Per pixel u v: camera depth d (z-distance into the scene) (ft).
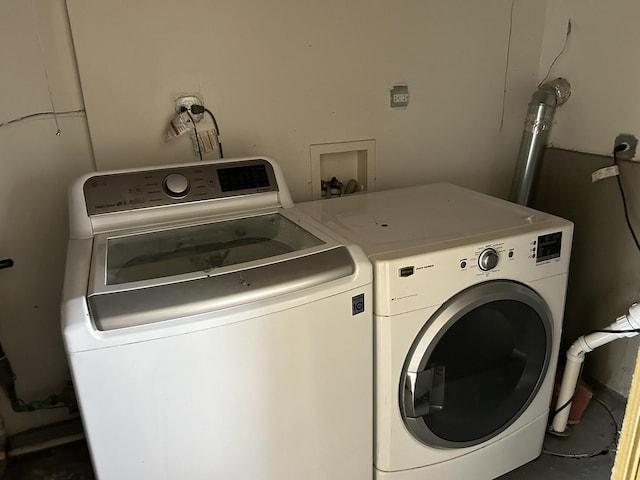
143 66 5.06
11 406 5.75
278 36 5.51
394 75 6.27
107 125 5.11
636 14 5.69
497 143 7.27
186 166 4.68
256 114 5.67
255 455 3.91
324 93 5.95
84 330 3.11
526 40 6.90
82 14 4.72
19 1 4.60
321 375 3.98
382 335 4.22
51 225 5.28
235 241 4.40
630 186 6.04
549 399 5.51
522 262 4.63
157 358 3.31
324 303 3.77
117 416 3.34
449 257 4.25
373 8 5.89
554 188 7.08
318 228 4.39
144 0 4.88
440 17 6.30
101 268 3.64
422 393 4.51
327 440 4.25
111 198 4.35
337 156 6.52
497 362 5.10
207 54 5.26
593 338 5.40
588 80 6.39
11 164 4.98
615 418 6.32
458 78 6.68
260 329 3.56
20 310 5.44
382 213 5.24
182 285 3.40
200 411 3.57
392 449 4.66
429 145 6.82
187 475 3.70
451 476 5.09
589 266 6.73
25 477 5.66
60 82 4.92
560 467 5.69
